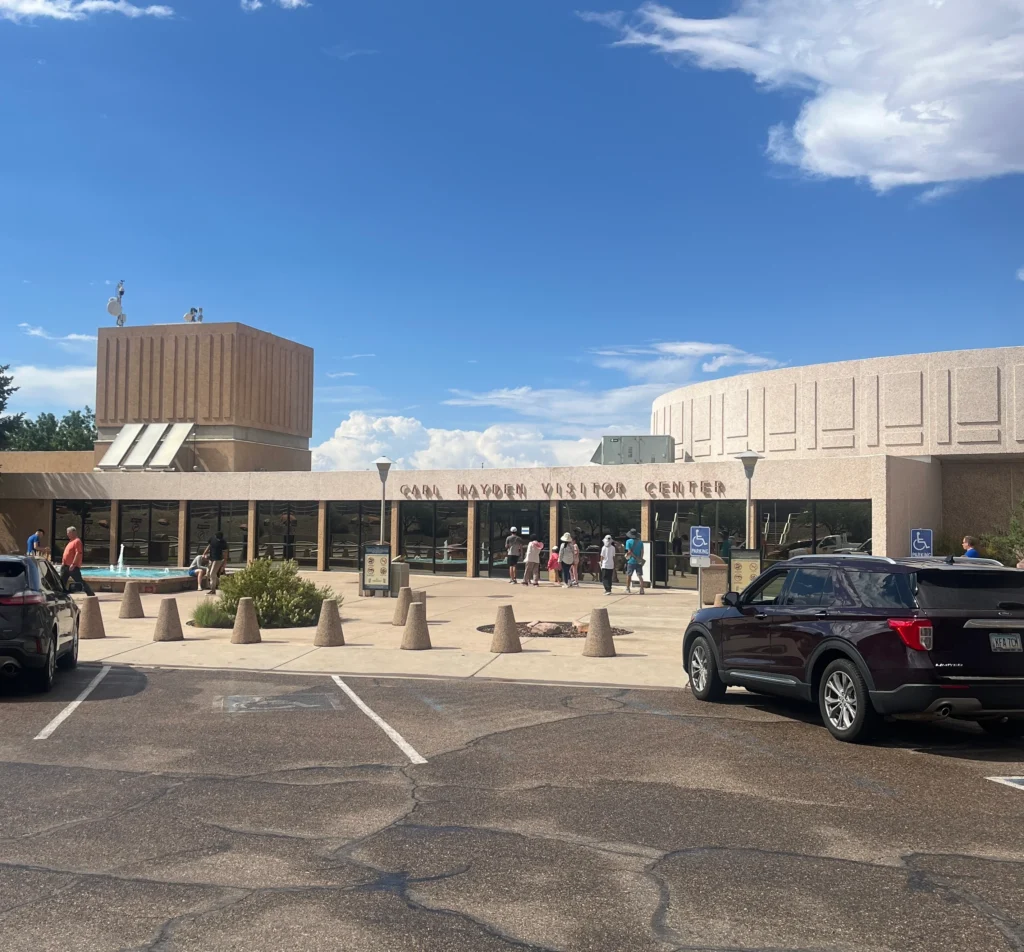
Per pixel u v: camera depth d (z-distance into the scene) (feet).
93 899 16.62
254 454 153.28
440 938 15.11
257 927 15.46
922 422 102.53
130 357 152.87
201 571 98.17
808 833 20.81
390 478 123.13
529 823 21.42
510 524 116.88
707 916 16.07
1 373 141.59
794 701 37.91
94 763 26.78
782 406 113.80
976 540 98.78
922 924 15.78
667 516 105.50
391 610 75.46
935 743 30.58
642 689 40.75
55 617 39.63
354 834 20.49
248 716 33.88
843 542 92.17
